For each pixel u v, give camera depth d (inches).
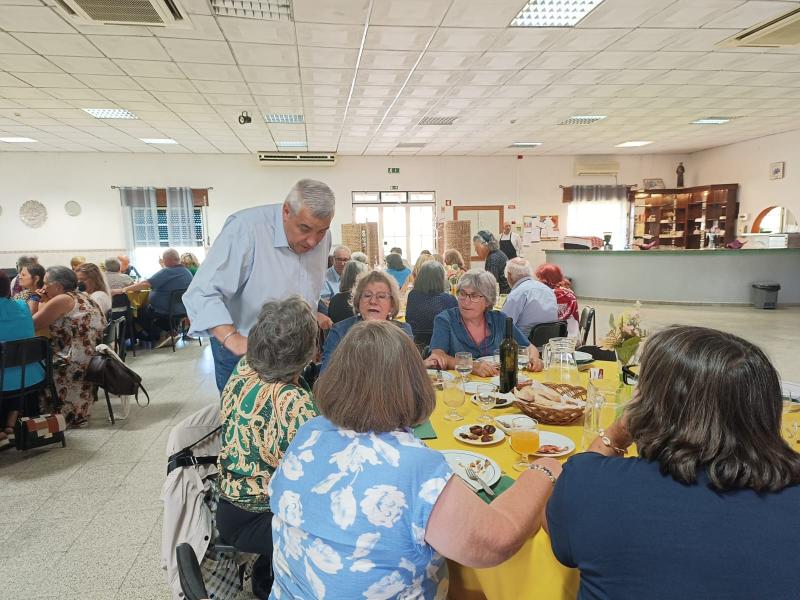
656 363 30.2
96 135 296.5
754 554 24.1
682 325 32.1
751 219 370.6
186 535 52.0
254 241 70.6
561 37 162.9
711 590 24.1
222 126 279.0
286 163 370.9
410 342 35.8
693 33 162.1
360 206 399.2
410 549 31.0
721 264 321.1
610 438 40.6
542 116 274.8
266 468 51.4
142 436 129.6
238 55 170.7
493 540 31.2
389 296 84.9
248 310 74.1
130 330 220.7
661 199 429.1
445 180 406.6
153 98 220.2
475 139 335.6
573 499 29.5
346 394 33.5
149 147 338.0
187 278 236.1
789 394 62.8
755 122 306.7
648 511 26.5
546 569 35.9
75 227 355.6
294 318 51.0
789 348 202.5
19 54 166.6
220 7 136.5
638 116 281.7
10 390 116.0
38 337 119.4
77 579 74.4
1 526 88.7
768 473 25.9
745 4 142.1
